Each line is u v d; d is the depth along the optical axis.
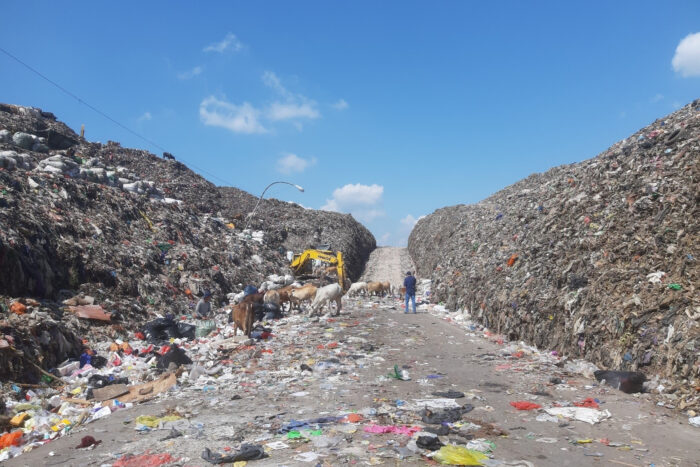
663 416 6.85
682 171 11.63
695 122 13.07
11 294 11.88
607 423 6.56
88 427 7.19
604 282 10.59
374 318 16.80
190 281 19.22
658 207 11.32
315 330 14.34
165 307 16.53
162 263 19.61
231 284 22.34
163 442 6.16
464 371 9.73
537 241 15.00
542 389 8.24
